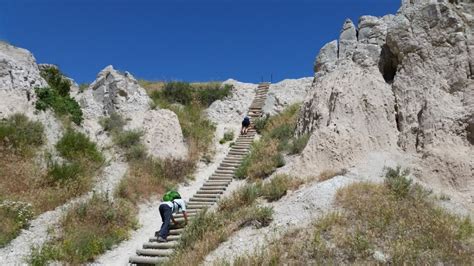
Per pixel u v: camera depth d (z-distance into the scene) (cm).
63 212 1197
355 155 1275
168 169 1645
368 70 1467
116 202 1299
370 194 1020
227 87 2877
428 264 759
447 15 1334
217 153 1975
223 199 1209
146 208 1383
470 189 1098
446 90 1271
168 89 2861
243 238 927
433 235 849
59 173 1384
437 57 1325
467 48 1291
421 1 1405
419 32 1370
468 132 1185
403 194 1039
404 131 1293
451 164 1137
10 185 1277
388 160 1238
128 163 1653
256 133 2111
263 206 1070
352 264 767
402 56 1389
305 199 1045
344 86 1433
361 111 1360
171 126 1869
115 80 2267
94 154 1595
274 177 1287
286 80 2667
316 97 1552
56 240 1059
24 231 1101
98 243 1056
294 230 903
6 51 1906
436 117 1222
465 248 832
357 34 1716
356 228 871
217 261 826
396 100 1360
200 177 1698
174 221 1151
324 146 1298
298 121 1650
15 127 1512
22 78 1717
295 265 776
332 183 1085
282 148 1570
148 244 1067
